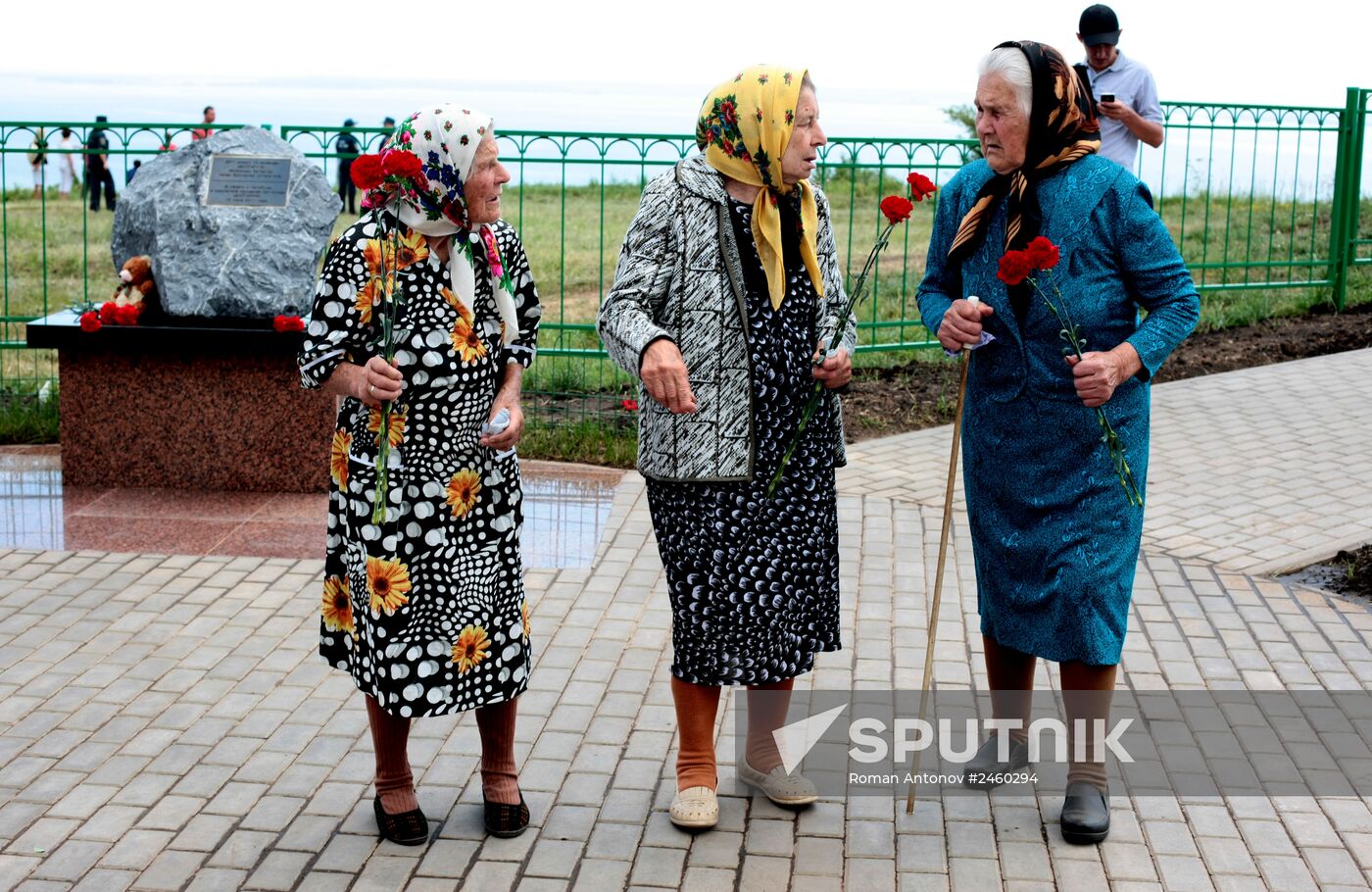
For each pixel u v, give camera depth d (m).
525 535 6.44
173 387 7.04
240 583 5.79
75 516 6.64
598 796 4.11
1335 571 6.04
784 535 3.79
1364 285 11.76
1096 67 8.75
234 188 7.19
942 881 3.67
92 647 5.12
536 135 8.60
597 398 8.99
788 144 3.60
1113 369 3.62
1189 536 6.45
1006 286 3.79
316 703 4.69
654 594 5.73
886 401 8.95
